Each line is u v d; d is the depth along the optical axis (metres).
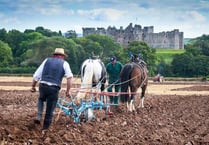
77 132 14.72
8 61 126.44
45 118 14.58
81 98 17.47
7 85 50.25
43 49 125.38
